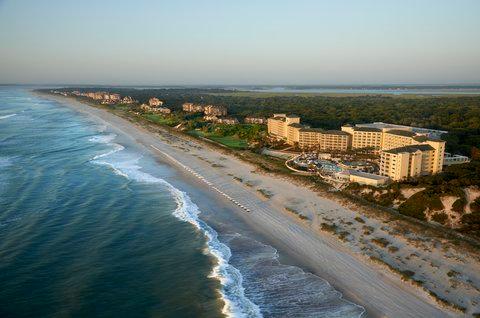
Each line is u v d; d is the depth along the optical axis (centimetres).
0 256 7912
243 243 8794
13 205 10850
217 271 7500
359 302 6544
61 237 8919
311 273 7462
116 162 16375
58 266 7612
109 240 8838
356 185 12456
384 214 10094
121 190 12488
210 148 19800
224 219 10256
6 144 19800
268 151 19300
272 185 13225
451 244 8369
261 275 7388
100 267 7625
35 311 6206
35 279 7119
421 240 8669
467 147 17938
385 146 18062
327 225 9594
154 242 8788
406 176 13100
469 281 7069
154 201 11519
